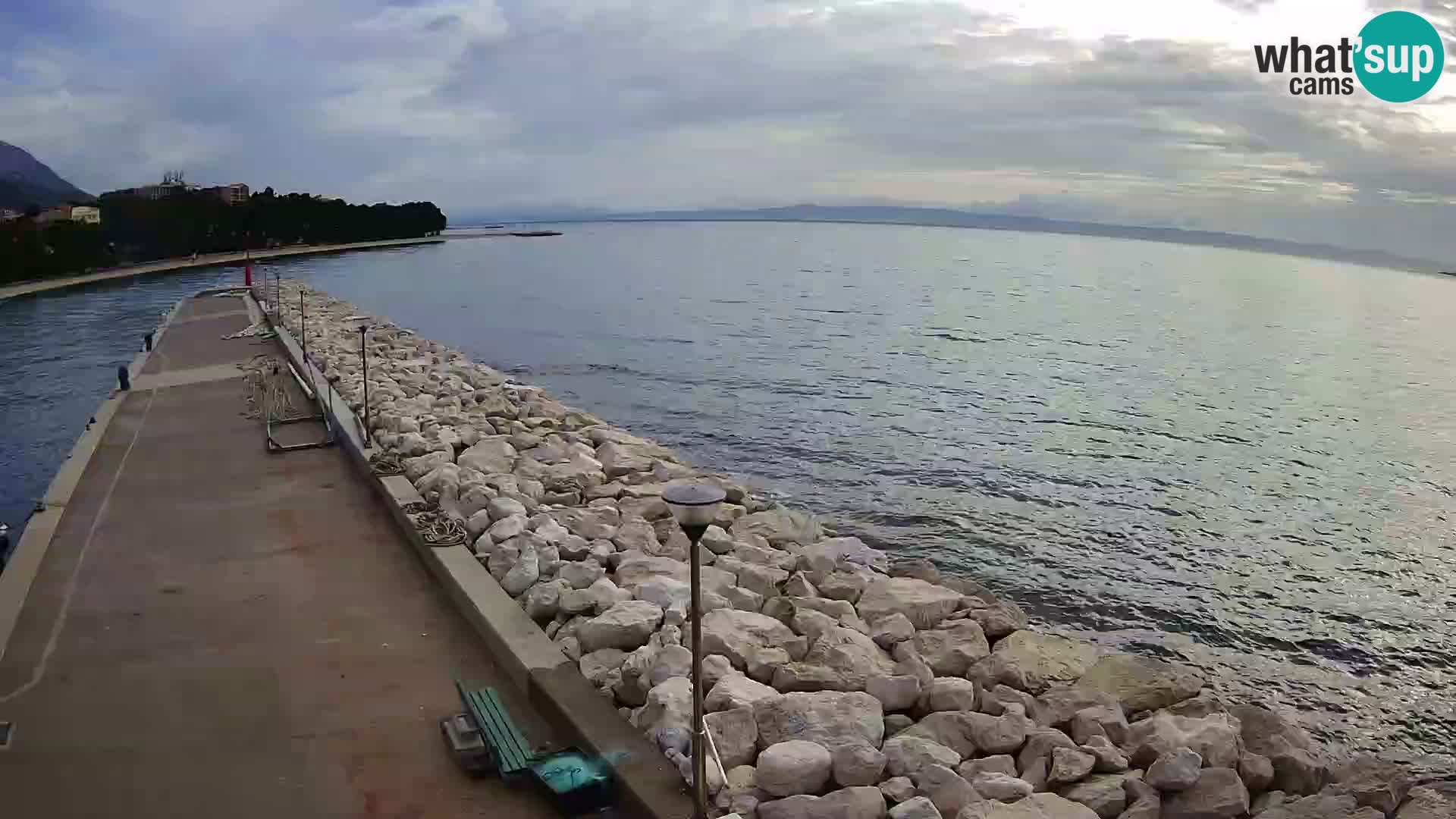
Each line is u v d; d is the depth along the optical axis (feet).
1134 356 109.60
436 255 359.46
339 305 132.87
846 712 20.04
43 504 36.45
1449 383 98.17
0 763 19.25
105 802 17.95
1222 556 42.65
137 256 278.46
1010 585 38.58
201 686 22.50
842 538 39.93
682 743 18.78
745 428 67.41
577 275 245.86
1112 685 23.09
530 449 49.01
